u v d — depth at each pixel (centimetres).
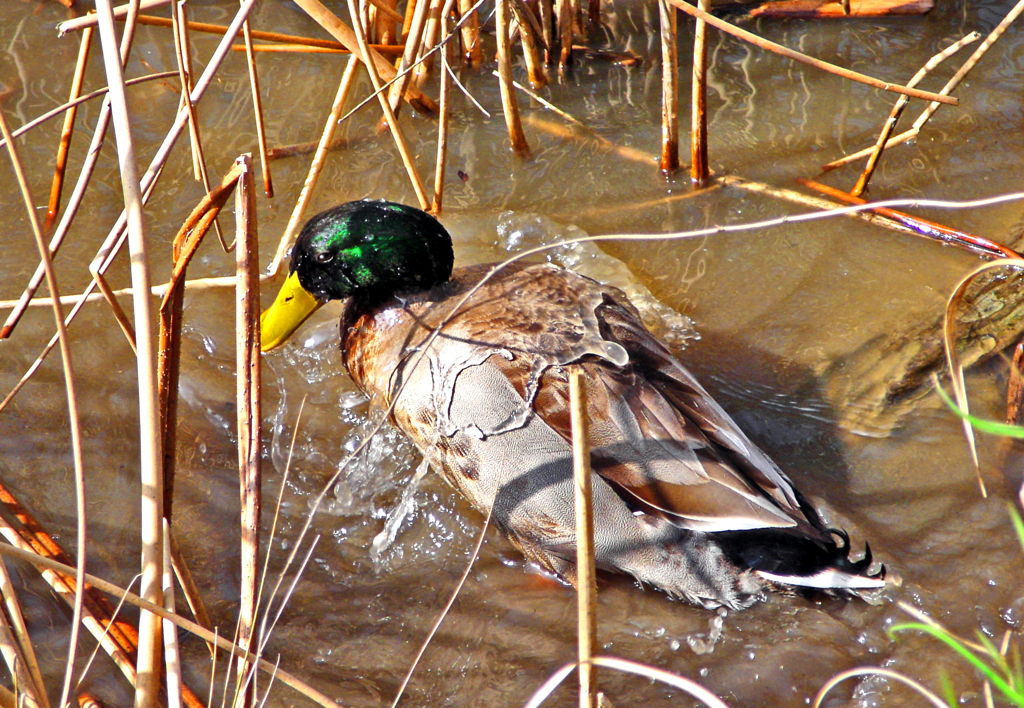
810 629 564
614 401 557
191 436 676
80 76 718
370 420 686
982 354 707
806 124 915
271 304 755
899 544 600
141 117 910
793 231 820
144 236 399
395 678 542
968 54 971
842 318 750
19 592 554
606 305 627
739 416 688
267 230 822
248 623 465
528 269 653
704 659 553
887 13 1027
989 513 613
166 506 504
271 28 1009
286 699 522
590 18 1039
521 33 929
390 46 938
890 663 542
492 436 561
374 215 642
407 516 643
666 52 804
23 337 722
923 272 779
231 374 720
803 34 1017
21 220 806
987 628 550
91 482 631
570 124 932
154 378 405
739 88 960
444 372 586
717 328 754
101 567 576
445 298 644
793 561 557
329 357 759
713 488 541
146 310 400
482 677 544
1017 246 788
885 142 794
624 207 848
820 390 702
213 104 932
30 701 427
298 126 920
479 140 919
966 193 834
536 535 573
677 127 844
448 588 602
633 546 559
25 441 652
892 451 658
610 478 546
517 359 574
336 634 566
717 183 862
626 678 544
